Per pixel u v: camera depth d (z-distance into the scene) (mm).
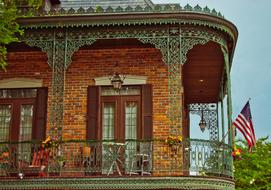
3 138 14633
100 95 14617
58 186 12602
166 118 14227
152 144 13156
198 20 13117
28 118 14734
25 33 13633
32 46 13953
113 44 14570
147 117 14258
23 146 14281
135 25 13289
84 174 13484
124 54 14852
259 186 21484
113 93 14633
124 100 14539
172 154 12750
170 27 13305
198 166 12797
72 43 13539
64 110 14531
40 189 12672
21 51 15156
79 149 14008
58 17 13281
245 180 20953
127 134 14305
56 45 13547
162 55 13625
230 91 13812
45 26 13430
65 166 13875
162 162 13500
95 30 13516
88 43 13500
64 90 13367
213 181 12586
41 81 14914
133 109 14477
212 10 13148
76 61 14898
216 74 16766
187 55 14875
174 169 12750
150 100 14383
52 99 13266
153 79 14586
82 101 14594
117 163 13328
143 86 14516
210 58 15188
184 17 13023
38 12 13367
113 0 15773
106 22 13219
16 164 13523
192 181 12406
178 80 13086
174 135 12875
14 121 14711
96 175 12898
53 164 12883
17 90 14961
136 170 12852
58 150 12945
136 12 13070
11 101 14883
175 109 12992
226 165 13281
